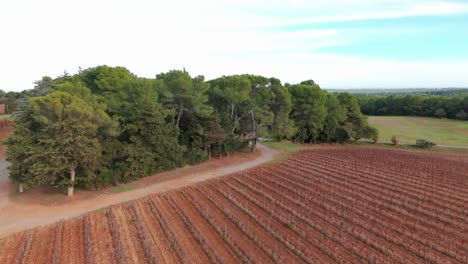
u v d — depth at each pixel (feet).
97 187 108.17
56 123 91.09
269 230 75.92
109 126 107.86
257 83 170.30
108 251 65.57
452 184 117.39
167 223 77.20
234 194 103.60
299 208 91.15
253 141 178.40
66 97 94.68
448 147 216.54
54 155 90.89
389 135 267.80
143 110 118.32
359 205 94.02
